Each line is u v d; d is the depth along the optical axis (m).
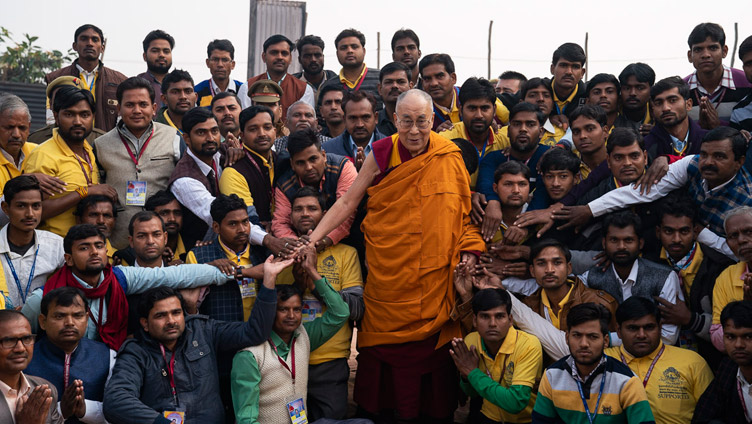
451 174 5.12
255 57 12.90
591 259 5.37
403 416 5.16
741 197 5.15
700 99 6.84
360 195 5.23
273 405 4.89
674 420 4.74
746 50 6.49
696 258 5.20
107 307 4.93
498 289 4.96
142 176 5.84
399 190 5.08
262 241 5.30
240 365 4.85
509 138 5.95
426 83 6.85
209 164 5.89
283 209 5.57
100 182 5.87
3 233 5.09
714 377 4.79
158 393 4.68
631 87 6.58
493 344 5.03
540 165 5.62
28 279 5.04
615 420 4.49
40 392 4.14
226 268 5.16
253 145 5.83
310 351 5.28
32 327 4.86
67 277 4.91
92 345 4.80
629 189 5.41
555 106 7.05
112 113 7.90
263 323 4.85
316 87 8.73
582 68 6.96
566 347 5.02
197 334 4.90
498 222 5.35
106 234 5.48
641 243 5.17
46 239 5.17
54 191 5.33
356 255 5.52
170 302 4.73
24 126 5.55
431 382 5.24
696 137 5.96
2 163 5.53
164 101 7.35
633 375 4.52
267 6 12.93
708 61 6.73
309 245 5.10
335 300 5.13
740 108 6.55
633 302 4.79
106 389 4.52
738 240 4.77
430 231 5.05
